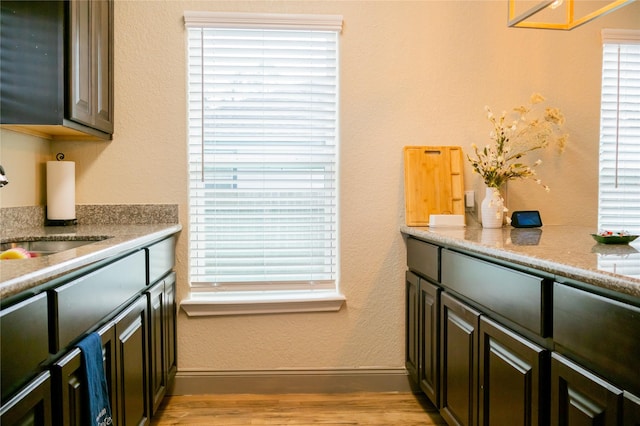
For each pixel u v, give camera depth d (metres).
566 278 1.05
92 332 1.23
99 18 2.02
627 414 0.83
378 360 2.40
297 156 2.37
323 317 2.37
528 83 2.42
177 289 2.30
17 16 1.68
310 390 2.37
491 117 2.13
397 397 2.33
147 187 2.28
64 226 2.10
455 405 1.70
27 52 1.68
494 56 2.40
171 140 2.28
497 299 1.34
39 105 1.68
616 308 0.86
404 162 2.37
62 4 1.68
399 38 2.36
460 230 2.06
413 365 2.23
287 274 2.38
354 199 2.37
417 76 2.37
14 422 0.83
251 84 2.33
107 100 2.13
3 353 0.80
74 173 2.15
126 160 2.27
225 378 2.34
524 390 1.19
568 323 1.02
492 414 1.40
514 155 2.34
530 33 2.42
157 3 2.25
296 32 2.33
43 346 0.95
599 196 2.50
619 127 2.49
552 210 2.45
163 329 1.98
